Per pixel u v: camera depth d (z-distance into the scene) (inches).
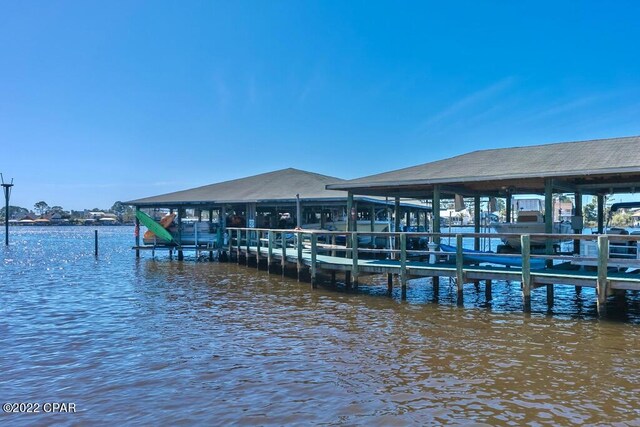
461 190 662.5
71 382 282.8
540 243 616.1
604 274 397.1
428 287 619.2
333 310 472.7
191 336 382.3
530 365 298.7
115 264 1026.7
